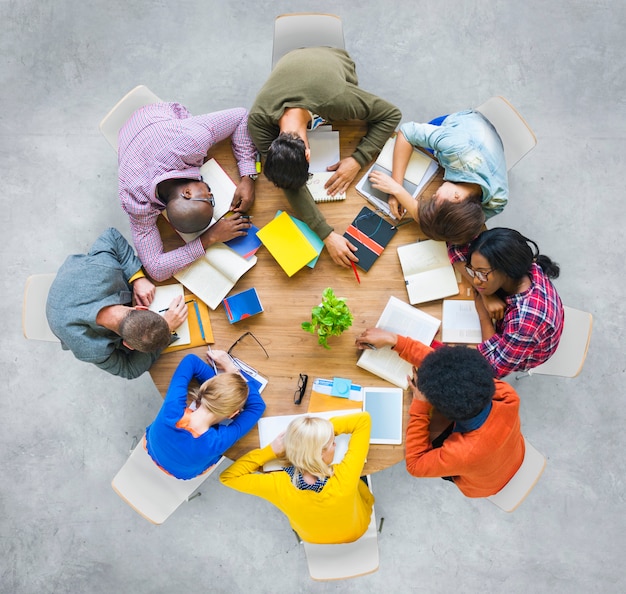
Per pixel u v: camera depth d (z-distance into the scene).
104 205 2.74
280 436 1.92
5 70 2.77
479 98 2.74
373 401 1.94
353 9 2.76
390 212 1.99
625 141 2.72
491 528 2.64
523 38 2.76
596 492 2.64
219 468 2.69
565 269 2.71
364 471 1.92
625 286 2.70
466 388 1.62
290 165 1.74
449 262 1.97
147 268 1.98
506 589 2.63
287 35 2.07
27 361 2.71
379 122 1.98
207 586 2.65
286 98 1.89
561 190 2.72
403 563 2.64
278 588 2.64
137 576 2.66
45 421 2.70
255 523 2.65
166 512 2.04
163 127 1.94
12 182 2.75
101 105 2.76
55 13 2.78
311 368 1.96
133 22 2.77
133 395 2.70
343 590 2.63
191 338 1.99
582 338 1.99
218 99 2.75
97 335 1.91
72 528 2.68
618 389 2.67
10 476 2.70
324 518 1.83
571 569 2.62
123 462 2.69
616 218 2.71
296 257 1.96
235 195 2.00
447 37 2.75
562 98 2.74
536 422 2.67
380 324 1.95
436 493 2.65
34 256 2.74
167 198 1.93
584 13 2.76
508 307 1.93
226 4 2.77
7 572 2.68
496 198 1.96
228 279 1.99
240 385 1.81
